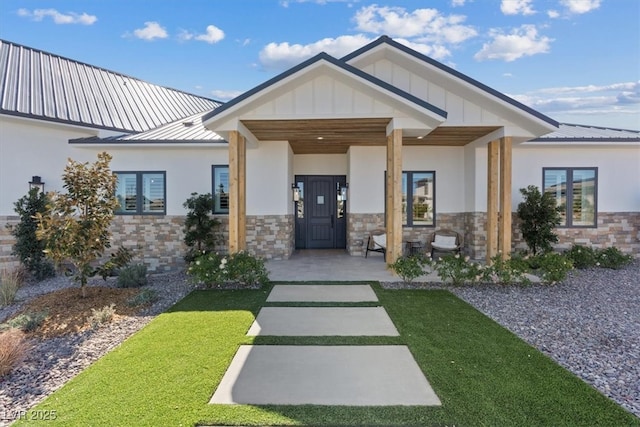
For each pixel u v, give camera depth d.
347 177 12.20
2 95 9.28
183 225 10.61
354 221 11.45
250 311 5.65
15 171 9.30
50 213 6.16
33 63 11.30
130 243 10.62
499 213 9.17
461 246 10.84
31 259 8.62
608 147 10.84
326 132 9.21
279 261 10.33
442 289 7.00
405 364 3.80
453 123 8.16
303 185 13.15
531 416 2.84
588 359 3.97
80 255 6.08
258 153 10.70
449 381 3.41
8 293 6.50
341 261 10.28
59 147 9.95
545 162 10.93
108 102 11.98
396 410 2.94
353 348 4.23
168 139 10.20
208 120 7.48
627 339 4.53
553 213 9.55
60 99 10.59
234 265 7.10
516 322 5.17
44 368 3.86
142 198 10.66
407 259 7.61
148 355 4.01
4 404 3.16
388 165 8.33
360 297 6.44
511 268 7.10
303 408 2.97
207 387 3.31
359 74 7.11
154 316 5.57
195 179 10.69
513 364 3.78
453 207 11.42
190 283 7.29
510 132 8.17
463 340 4.45
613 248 9.71
